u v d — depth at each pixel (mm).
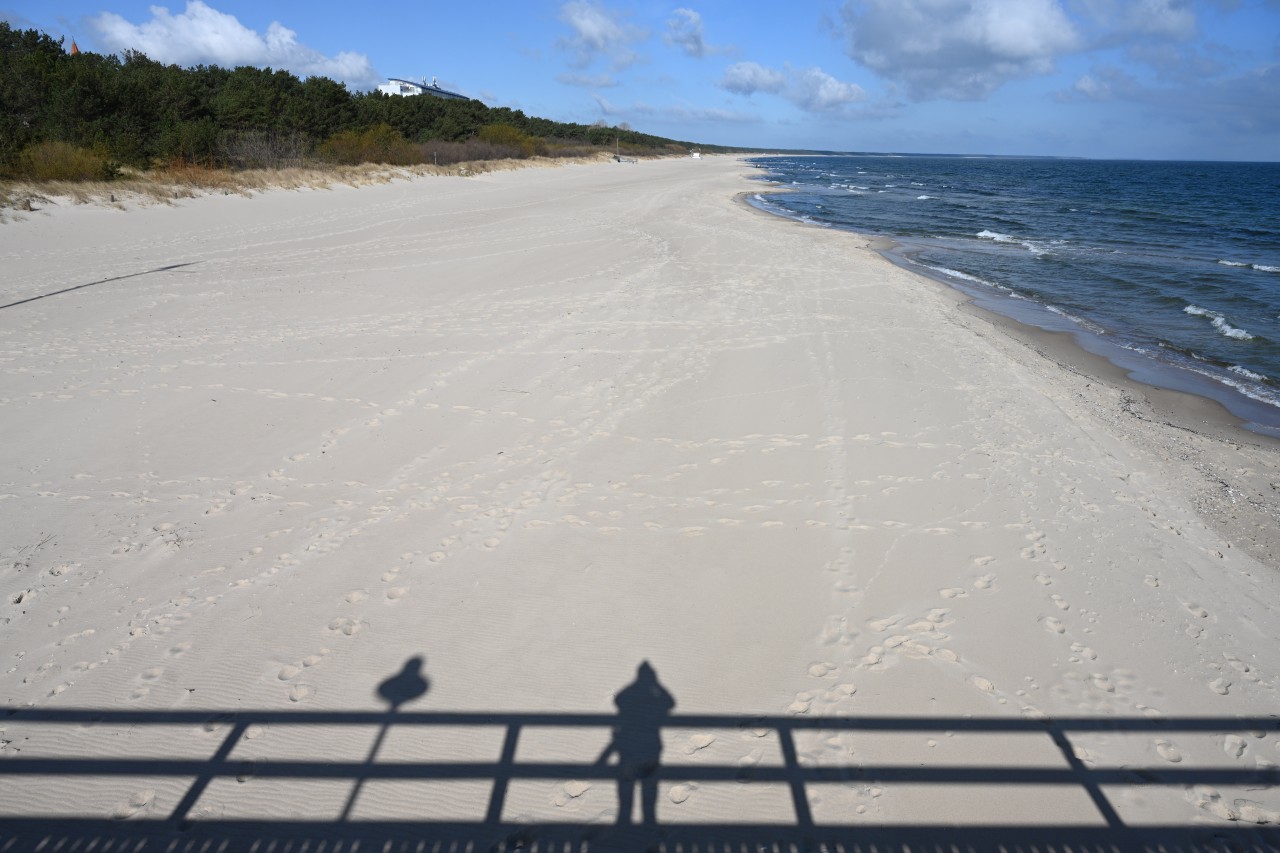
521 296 12141
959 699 3664
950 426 7207
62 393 7613
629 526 5266
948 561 4895
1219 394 9117
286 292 12203
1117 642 4141
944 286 15359
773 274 14570
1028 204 42375
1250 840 2971
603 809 3062
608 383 8172
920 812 3049
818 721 3514
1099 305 14133
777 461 6344
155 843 2908
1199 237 26328
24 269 13023
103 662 3850
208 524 5211
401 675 3799
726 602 4426
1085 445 6949
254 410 7277
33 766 3232
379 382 8094
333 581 4574
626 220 22828
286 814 3035
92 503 5477
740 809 3057
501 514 5406
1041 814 3053
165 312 10797
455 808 3068
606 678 3799
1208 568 4969
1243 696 3752
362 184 28094
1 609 4258
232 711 3547
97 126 22406
